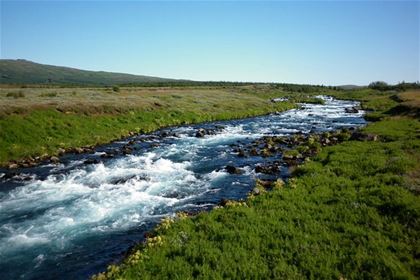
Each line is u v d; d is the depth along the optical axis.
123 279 10.30
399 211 13.62
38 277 12.29
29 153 31.58
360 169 21.17
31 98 51.78
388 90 163.25
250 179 23.73
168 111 59.44
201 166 28.17
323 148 30.86
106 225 16.52
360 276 9.79
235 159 30.52
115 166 28.45
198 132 46.06
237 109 73.00
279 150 33.66
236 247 11.97
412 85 181.38
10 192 21.86
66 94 64.81
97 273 12.28
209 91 107.44
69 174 26.09
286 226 13.38
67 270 12.64
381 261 10.34
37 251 14.14
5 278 12.30
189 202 19.47
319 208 15.12
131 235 15.33
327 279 9.84
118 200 20.05
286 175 24.12
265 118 65.56
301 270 10.31
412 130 35.09
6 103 42.28
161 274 10.52
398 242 11.48
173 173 26.00
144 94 78.81
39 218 17.52
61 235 15.53
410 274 9.62
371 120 56.88
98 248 14.21
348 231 12.67
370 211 14.10
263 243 12.18
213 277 10.09
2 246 14.59
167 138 43.00
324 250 11.45
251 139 41.50
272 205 15.98
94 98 59.31
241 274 10.26
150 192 21.50
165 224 14.64
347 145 29.88
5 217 17.70
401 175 18.59
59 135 37.44
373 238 11.86
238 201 18.11
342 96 140.62
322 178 20.02
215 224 14.09
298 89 192.12
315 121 59.22
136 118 51.38
